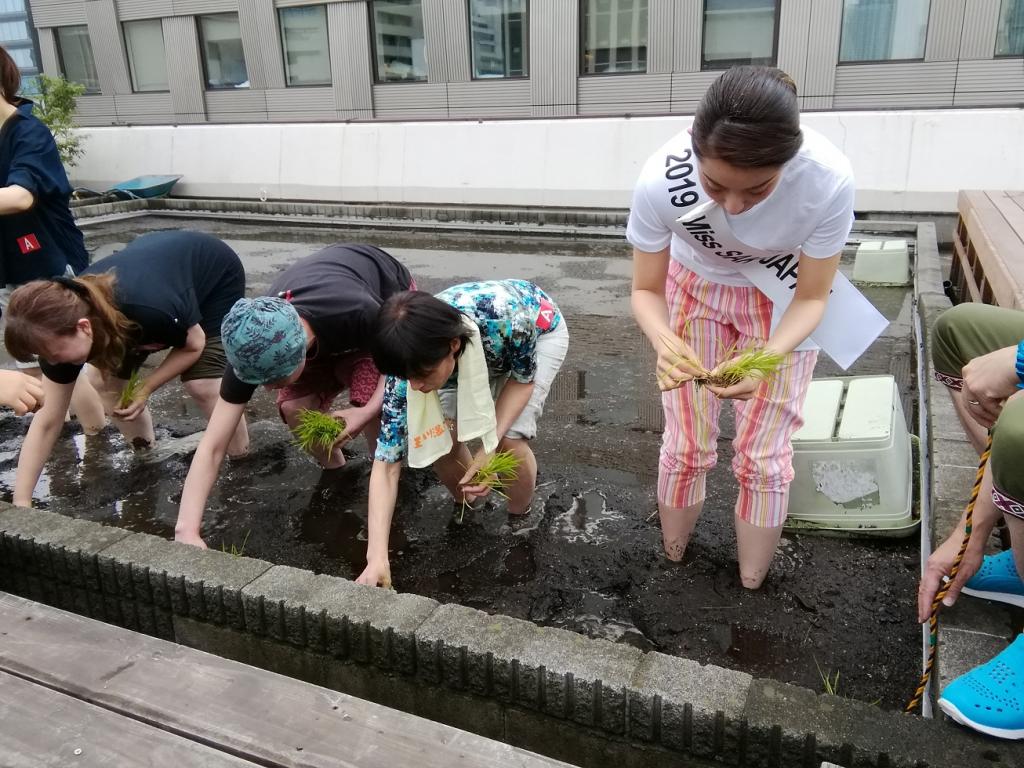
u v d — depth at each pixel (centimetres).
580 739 186
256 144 1198
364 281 301
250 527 313
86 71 1444
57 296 260
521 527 304
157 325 302
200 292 334
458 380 247
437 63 1180
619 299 641
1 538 252
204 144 1231
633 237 226
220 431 271
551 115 1133
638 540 291
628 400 430
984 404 184
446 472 301
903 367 460
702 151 169
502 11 1128
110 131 1286
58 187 367
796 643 236
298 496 335
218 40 1320
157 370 329
